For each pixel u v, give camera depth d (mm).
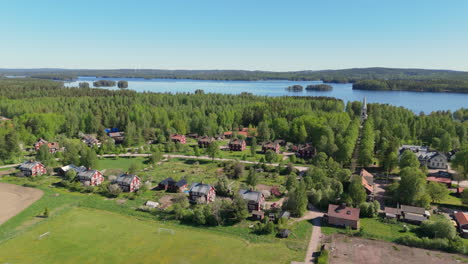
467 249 75062
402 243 80188
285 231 83938
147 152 175750
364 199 98438
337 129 186375
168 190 118312
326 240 81812
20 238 81812
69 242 79938
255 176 116125
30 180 127312
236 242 80812
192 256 74000
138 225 90188
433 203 106125
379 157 146750
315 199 102812
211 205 95250
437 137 186500
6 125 195875
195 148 165125
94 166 136625
